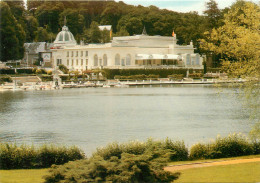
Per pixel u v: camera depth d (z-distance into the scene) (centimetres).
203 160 3956
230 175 3141
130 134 6388
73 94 14925
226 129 6744
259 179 3002
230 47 4375
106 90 17075
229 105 10719
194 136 6075
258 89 4400
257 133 4366
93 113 9350
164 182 2784
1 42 18925
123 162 2702
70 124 7619
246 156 4100
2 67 19850
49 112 9550
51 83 18375
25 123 7762
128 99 12775
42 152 3766
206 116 8538
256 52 4203
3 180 3116
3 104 11312
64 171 2745
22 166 3688
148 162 2738
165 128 6981
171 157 3962
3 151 3706
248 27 4359
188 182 2927
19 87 17212
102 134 6400
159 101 12025
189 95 14012
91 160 2797
